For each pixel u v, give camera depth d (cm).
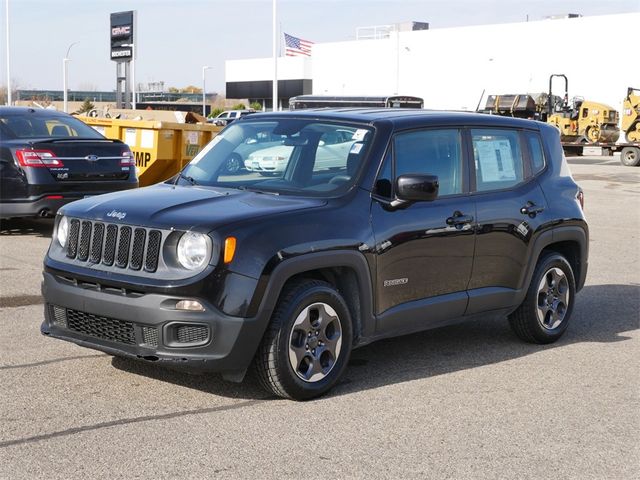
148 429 485
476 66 6138
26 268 980
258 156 614
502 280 667
